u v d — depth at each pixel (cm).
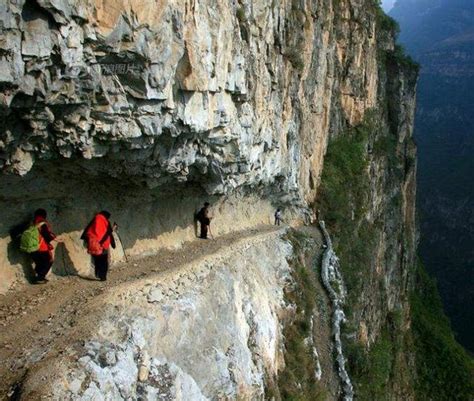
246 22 1780
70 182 1196
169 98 1175
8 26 751
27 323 945
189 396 1093
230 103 1659
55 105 915
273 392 1566
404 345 5522
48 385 787
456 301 11244
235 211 2511
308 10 3131
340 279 3141
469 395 5544
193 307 1284
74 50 876
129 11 970
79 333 932
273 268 2288
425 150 16950
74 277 1223
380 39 5797
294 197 3338
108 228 1221
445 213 13662
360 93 4891
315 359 2116
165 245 1703
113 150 1119
